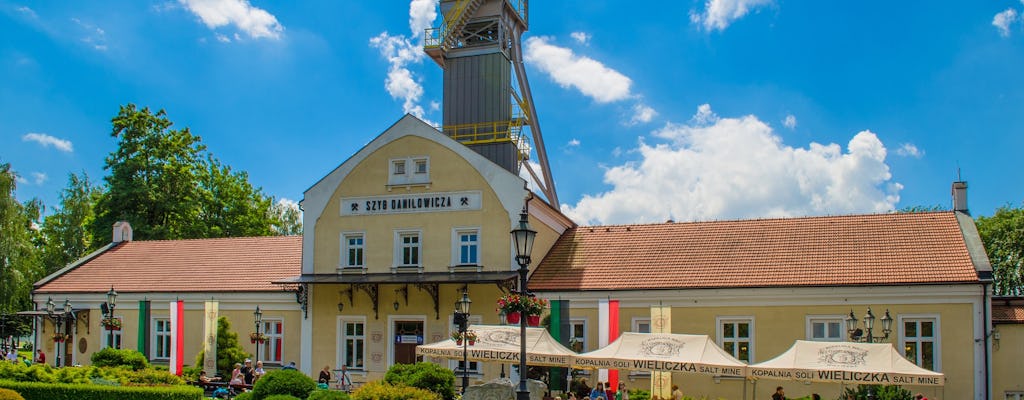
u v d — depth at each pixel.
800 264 37.78
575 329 39.38
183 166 68.88
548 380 38.91
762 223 42.03
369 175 43.50
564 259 42.28
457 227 41.75
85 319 47.88
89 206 80.00
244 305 45.09
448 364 40.94
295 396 29.58
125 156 67.31
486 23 53.81
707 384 37.12
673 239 42.16
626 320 38.59
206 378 39.41
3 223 60.84
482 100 52.66
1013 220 58.78
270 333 44.44
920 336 34.94
